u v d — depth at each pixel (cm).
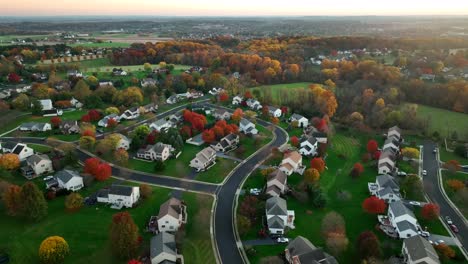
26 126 14938
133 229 7612
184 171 11725
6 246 7869
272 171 11112
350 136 15512
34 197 8650
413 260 7169
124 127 15838
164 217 8462
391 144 13462
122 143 13038
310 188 10331
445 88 18838
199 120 15225
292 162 11656
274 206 8956
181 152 13238
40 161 11144
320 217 9331
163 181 11081
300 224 8988
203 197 10181
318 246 8138
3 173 10456
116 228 7556
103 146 12556
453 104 18375
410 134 15625
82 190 10375
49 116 16912
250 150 13600
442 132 15650
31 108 17500
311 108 18125
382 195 10006
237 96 19900
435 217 8944
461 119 17075
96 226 8681
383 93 19550
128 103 19050
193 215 9300
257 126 16362
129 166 11988
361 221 9194
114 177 11225
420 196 10381
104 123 15775
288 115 17838
